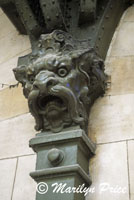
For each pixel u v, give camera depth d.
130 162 1.81
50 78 1.75
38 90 1.76
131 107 1.98
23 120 2.28
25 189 2.00
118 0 2.29
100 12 2.15
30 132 2.20
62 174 1.72
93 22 2.11
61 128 1.84
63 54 1.88
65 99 1.78
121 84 2.08
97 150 1.91
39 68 1.83
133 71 2.10
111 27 2.24
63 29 2.04
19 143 2.19
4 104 2.43
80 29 2.11
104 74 2.07
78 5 2.21
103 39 2.14
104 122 1.98
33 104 1.81
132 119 1.94
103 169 1.84
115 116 1.98
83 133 1.78
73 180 1.69
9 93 2.46
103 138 1.94
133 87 2.04
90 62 1.92
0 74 2.59
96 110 2.04
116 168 1.82
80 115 1.87
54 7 2.00
